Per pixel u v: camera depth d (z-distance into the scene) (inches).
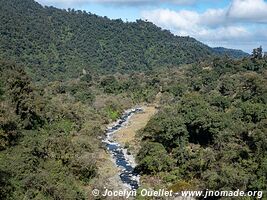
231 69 5841.5
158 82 6766.7
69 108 4065.0
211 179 2320.4
